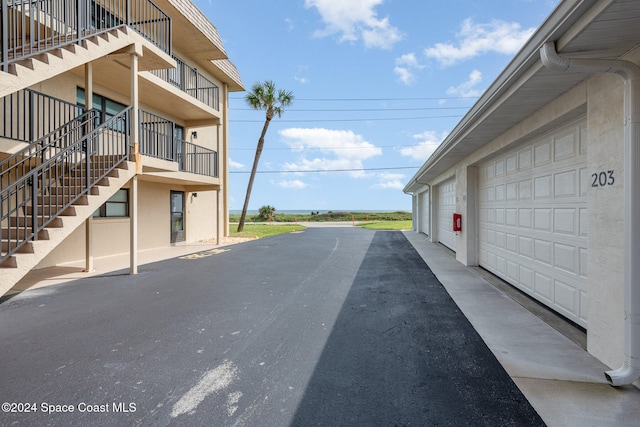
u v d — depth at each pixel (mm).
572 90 3941
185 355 3572
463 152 8367
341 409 2605
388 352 3641
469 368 3260
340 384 2979
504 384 2955
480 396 2771
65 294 6145
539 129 4945
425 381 3021
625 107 2895
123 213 11773
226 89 17734
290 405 2658
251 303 5543
